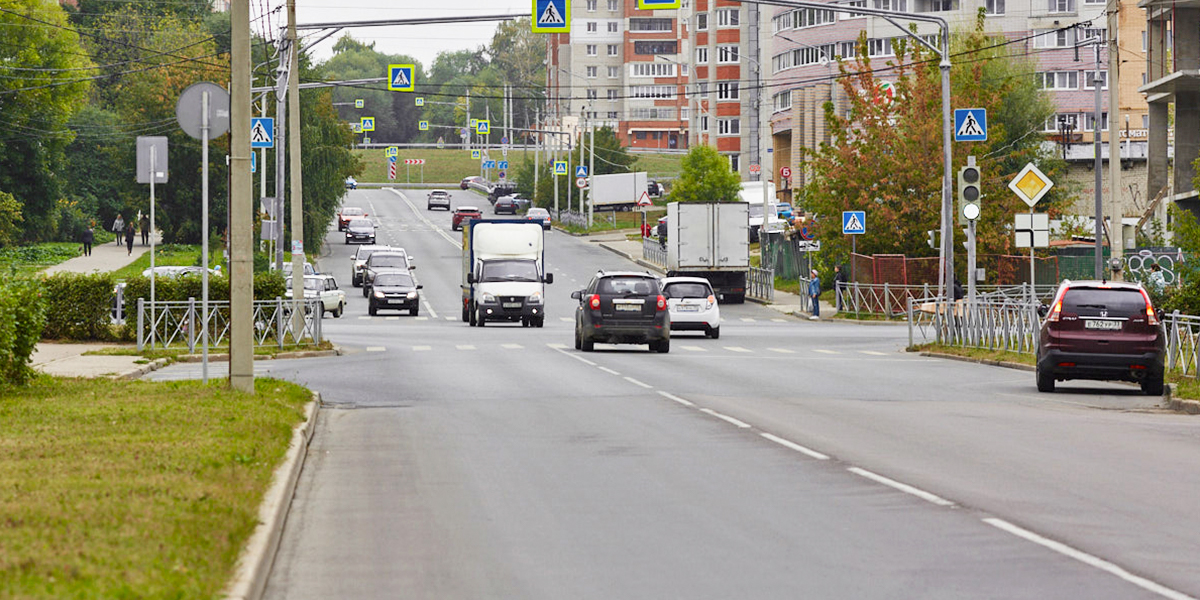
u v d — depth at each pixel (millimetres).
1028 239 59438
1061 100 177250
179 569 13328
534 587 14828
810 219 106062
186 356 52094
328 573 15617
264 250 123312
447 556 16562
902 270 95562
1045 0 177375
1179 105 103875
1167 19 107312
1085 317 40406
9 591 11867
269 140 78250
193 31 192750
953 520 18812
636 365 50750
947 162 67125
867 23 185625
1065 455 25656
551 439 28172
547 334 74812
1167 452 26094
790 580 15070
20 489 17266
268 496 19000
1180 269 55906
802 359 55812
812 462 24703
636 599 14203
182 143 158500
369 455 25812
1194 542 17172
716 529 18234
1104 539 17375
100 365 46500
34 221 151875
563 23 53281
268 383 35438
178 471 19438
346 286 130125
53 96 150375
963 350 58594
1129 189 136375
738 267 113188
